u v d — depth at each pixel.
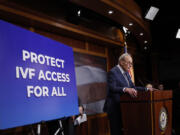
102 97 4.91
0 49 1.18
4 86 1.15
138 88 2.43
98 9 4.21
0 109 1.10
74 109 1.83
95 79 4.79
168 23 7.62
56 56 1.72
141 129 1.82
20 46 1.34
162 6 6.43
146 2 6.07
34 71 1.42
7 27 1.27
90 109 4.49
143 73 8.68
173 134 4.79
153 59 8.87
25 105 1.27
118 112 2.16
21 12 3.00
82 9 4.24
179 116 4.77
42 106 1.42
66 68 1.84
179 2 6.17
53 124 1.96
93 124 4.52
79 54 4.52
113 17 4.72
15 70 1.26
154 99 1.77
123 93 2.02
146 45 7.73
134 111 1.88
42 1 3.36
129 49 6.93
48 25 3.53
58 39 4.09
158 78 8.93
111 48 5.63
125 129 1.95
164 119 1.94
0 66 1.16
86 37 4.42
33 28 3.58
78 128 4.05
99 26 4.72
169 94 2.09
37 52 1.49
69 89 1.82
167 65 9.09
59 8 3.69
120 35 5.56
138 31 6.00
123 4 4.36
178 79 8.91
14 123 1.16
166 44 8.70
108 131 5.00
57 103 1.59
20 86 1.27
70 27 3.89
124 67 2.33
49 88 1.54
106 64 5.31
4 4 2.79
